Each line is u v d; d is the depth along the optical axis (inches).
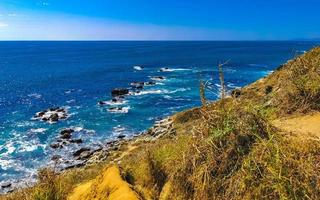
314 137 210.2
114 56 5807.1
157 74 2977.4
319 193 156.0
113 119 1454.2
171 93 1977.1
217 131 193.5
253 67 3312.0
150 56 5590.6
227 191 173.6
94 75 3107.8
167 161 234.7
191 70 3218.5
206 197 180.5
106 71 3408.0
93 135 1251.2
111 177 248.4
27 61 5004.9
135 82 2454.5
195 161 194.5
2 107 1787.6
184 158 202.5
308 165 167.2
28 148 1149.7
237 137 189.9
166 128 923.4
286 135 207.0
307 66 357.7
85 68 3801.7
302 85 327.9
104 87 2342.5
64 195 305.1
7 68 3986.2
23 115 1588.3
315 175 162.1
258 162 172.7
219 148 189.6
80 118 1489.9
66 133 1259.2
